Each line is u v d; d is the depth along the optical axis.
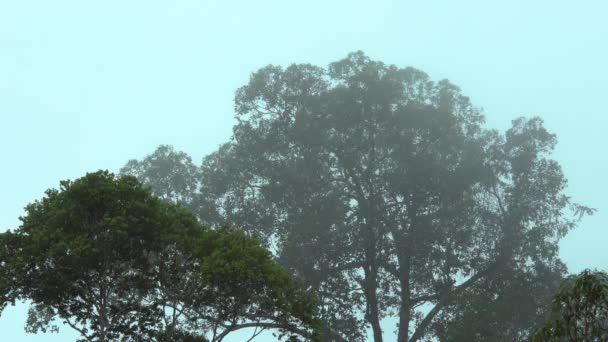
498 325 53.56
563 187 57.25
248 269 27.78
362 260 54.31
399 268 55.81
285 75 58.22
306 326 29.53
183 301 29.28
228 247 29.17
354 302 53.38
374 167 56.97
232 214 56.66
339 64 59.06
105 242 27.50
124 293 29.41
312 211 54.22
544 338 12.43
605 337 11.93
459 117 59.56
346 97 56.16
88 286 28.42
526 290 53.59
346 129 56.34
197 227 30.31
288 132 57.00
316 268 52.62
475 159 56.56
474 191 57.31
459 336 52.09
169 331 28.86
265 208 56.78
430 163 55.69
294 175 55.19
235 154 58.56
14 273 27.47
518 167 56.88
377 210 56.44
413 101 58.94
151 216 28.50
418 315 55.94
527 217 55.81
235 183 57.81
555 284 54.31
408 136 56.56
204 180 58.72
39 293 28.14
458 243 54.12
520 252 55.44
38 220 28.73
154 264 28.94
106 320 28.83
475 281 56.31
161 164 60.59
